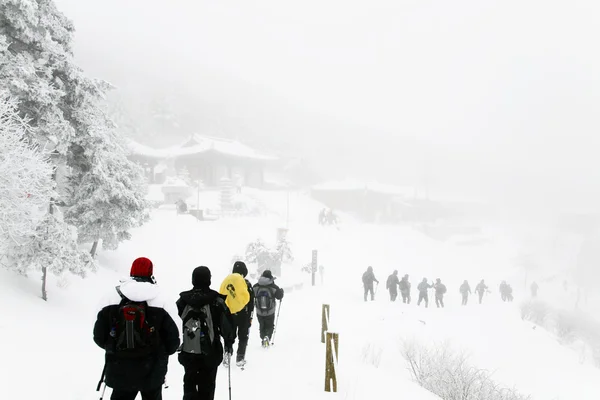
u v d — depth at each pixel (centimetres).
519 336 1847
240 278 741
